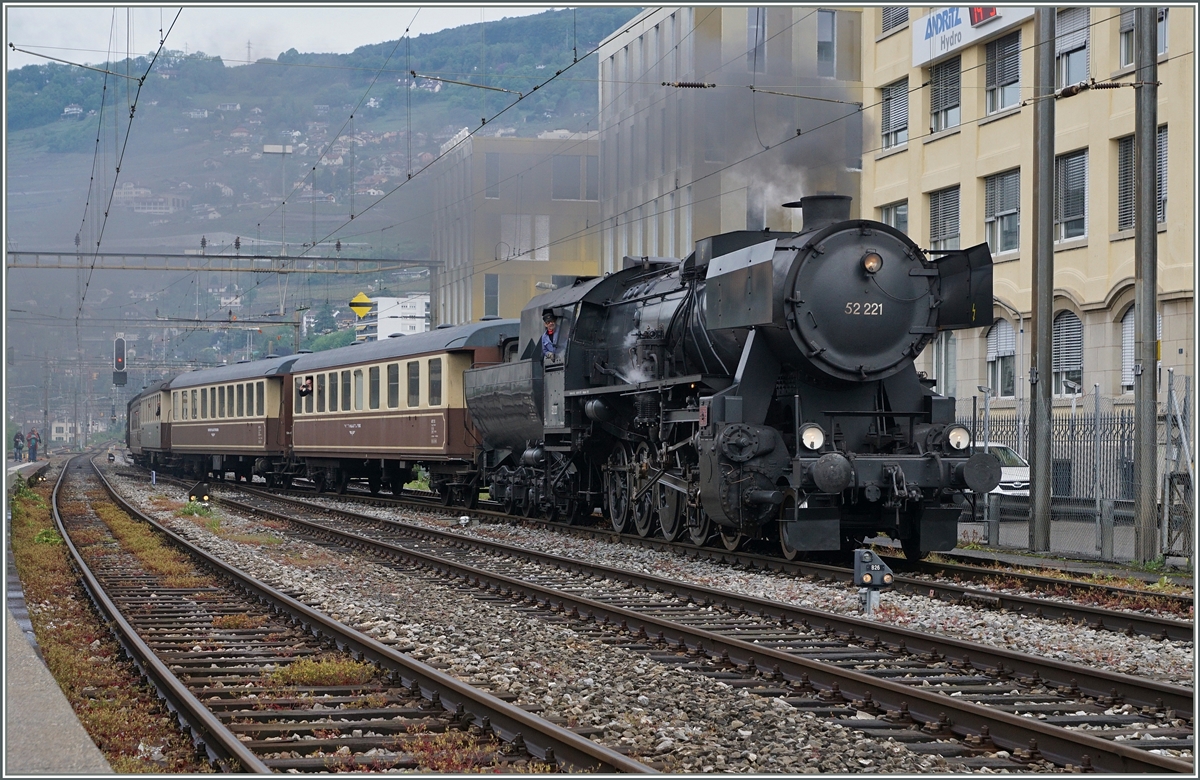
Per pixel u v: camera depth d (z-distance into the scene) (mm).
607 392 17781
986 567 14688
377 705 7719
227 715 7324
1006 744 6574
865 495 13469
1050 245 16953
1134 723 7145
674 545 16281
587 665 8828
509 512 22781
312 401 33094
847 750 6562
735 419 14031
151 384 54094
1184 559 15391
